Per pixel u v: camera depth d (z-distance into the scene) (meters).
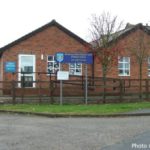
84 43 32.72
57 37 32.28
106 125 16.72
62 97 26.92
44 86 31.62
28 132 14.87
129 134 14.26
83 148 11.93
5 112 22.03
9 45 30.94
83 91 28.62
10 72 30.97
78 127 16.14
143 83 34.19
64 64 32.44
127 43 33.25
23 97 26.53
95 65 32.97
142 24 33.44
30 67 31.48
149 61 34.56
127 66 33.84
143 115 20.86
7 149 11.79
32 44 31.59
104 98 27.20
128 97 28.42
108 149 11.73
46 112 20.94
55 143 12.73
